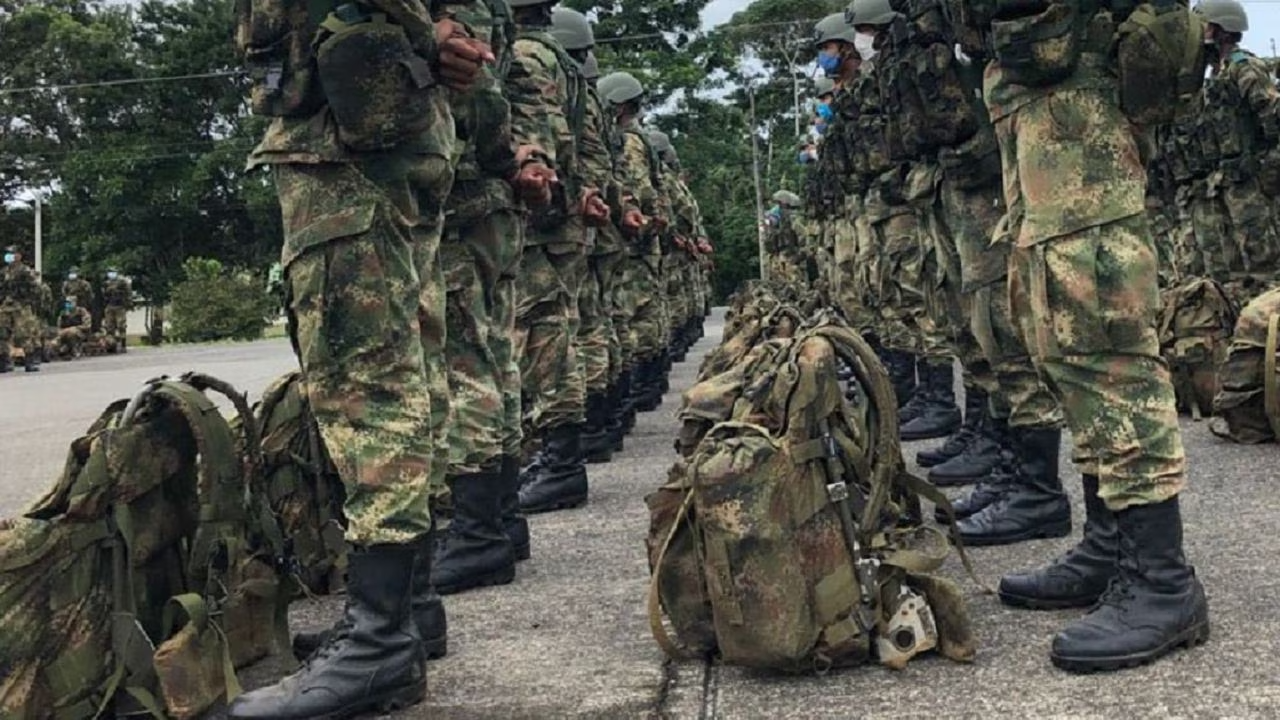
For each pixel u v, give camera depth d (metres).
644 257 10.10
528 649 3.62
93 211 48.47
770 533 3.08
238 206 49.44
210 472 3.07
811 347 3.25
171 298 44.00
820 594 3.13
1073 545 4.46
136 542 2.94
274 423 4.21
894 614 3.22
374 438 3.01
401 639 3.08
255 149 3.08
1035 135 3.25
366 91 2.84
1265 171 9.84
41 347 23.83
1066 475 5.98
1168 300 7.77
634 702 3.08
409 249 3.10
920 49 4.44
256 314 41.62
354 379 3.01
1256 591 3.70
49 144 51.84
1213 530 4.58
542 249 5.93
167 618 2.99
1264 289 10.04
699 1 38.38
